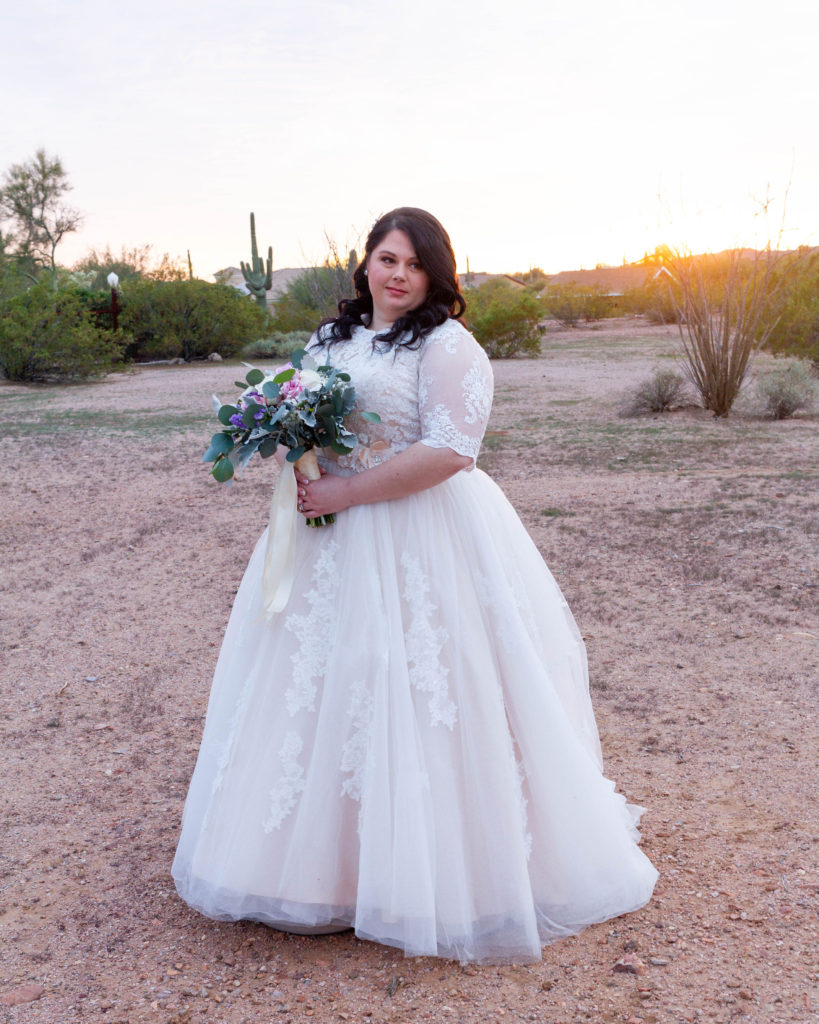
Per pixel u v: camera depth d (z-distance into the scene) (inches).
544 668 105.1
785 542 274.7
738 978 91.4
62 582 263.9
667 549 273.4
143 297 1238.9
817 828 120.7
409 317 102.8
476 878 96.0
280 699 99.7
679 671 181.3
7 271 1228.5
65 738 160.6
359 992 91.8
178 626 222.1
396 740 94.3
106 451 505.7
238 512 352.2
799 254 585.6
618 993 90.1
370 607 98.1
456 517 104.0
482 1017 87.4
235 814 99.0
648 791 133.9
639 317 2170.3
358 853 96.4
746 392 603.8
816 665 180.4
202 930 104.0
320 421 100.1
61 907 109.7
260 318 1354.6
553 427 549.6
